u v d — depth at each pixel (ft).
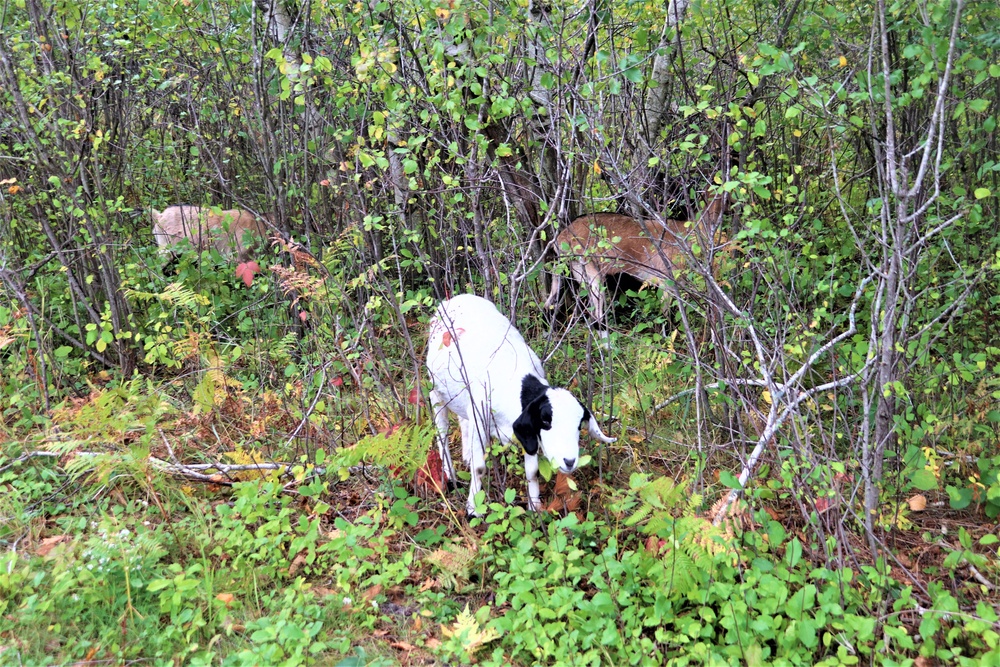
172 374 19.51
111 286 18.78
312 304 16.84
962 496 13.33
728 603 10.82
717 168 16.61
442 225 17.44
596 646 10.83
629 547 13.07
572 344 18.54
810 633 10.14
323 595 11.93
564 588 11.29
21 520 13.15
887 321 11.74
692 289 14.69
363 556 12.22
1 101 20.20
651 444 16.39
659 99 20.65
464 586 12.32
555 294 19.53
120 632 10.78
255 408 16.94
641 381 17.16
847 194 20.36
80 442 13.07
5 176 21.17
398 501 13.37
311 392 17.16
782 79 15.69
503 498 14.16
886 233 12.51
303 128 22.07
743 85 17.93
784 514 13.80
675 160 17.99
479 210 17.22
